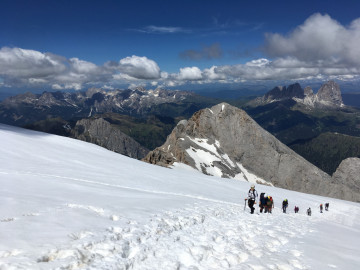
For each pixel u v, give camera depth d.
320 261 9.82
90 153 47.12
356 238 16.52
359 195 115.75
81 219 10.91
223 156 126.38
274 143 139.12
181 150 116.00
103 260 7.72
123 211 13.36
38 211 11.24
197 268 8.34
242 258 9.69
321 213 49.41
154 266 8.12
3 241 7.70
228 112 144.50
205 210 18.33
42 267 6.57
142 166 49.38
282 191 75.25
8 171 21.41
